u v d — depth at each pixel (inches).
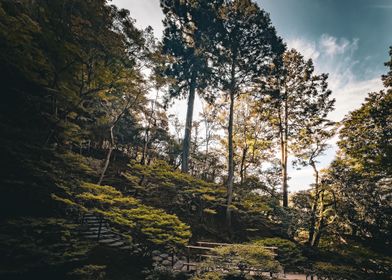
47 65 266.5
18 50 239.6
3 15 230.7
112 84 382.0
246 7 638.5
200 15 667.4
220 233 548.1
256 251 340.2
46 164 257.6
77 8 334.0
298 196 728.3
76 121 389.7
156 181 543.2
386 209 526.3
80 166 321.7
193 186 542.0
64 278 259.4
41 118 283.7
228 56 671.8
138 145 875.4
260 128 878.4
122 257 333.1
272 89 689.6
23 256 221.0
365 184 559.5
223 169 928.3
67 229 268.4
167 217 351.3
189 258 395.9
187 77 733.3
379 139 501.4
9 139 241.1
